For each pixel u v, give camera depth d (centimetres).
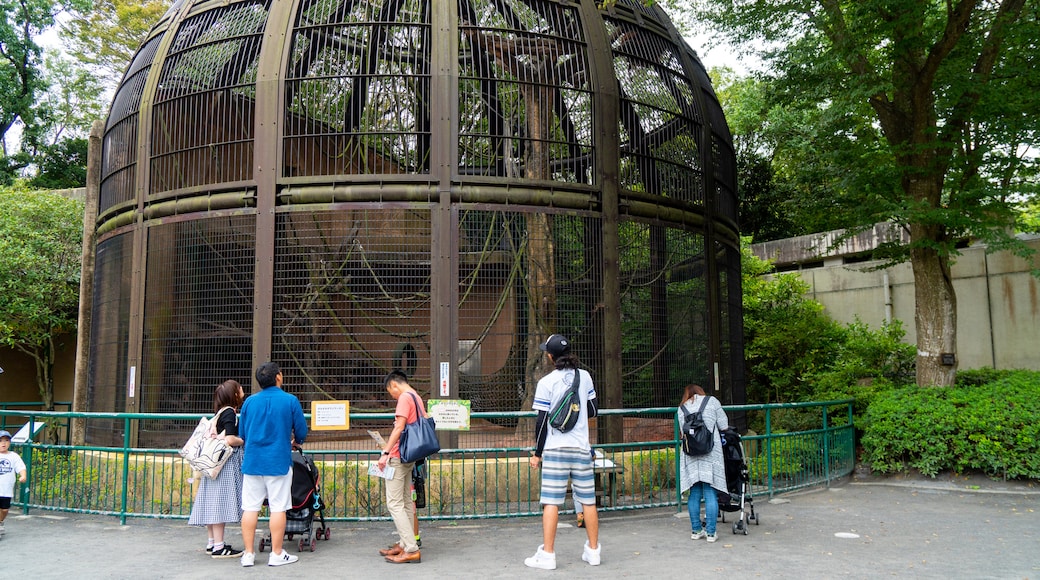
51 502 818
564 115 962
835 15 1018
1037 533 661
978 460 912
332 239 867
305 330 873
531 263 894
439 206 857
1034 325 1348
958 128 1055
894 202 1031
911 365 1362
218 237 900
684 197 1034
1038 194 1048
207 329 895
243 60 938
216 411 612
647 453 914
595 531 554
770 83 1212
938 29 1082
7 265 1384
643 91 1015
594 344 902
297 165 902
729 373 1080
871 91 966
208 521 582
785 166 2552
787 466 892
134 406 909
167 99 961
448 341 834
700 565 548
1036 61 1022
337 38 929
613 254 919
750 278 1573
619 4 1038
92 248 1130
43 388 1570
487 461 830
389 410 857
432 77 875
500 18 986
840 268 1698
